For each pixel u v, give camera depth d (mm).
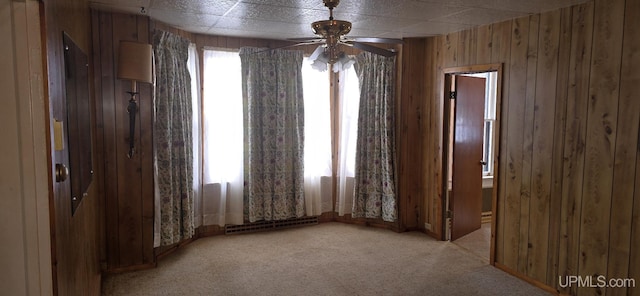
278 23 3812
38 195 1186
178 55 3992
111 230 3594
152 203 3701
